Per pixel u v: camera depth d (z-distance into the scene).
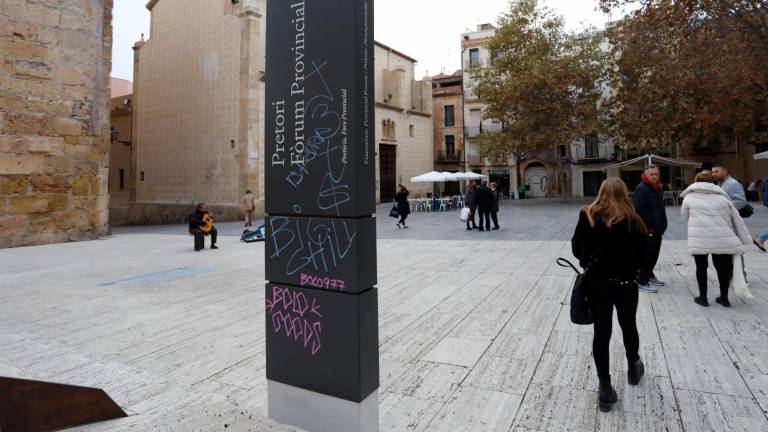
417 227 16.62
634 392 3.03
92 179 14.36
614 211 2.92
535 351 3.83
